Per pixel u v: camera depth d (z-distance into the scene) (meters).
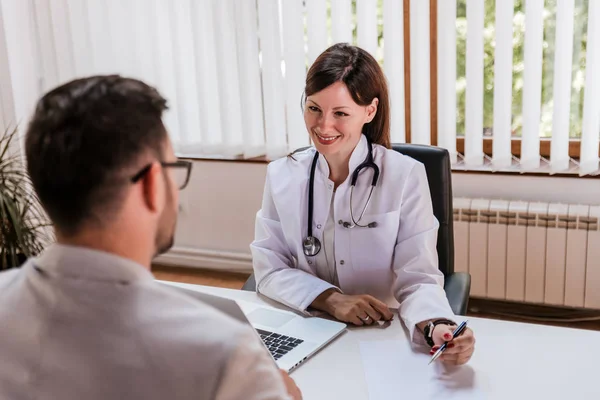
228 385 0.63
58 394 0.64
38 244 3.10
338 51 1.70
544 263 2.91
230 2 3.22
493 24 2.88
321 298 1.66
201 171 3.57
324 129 1.68
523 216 2.89
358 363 1.40
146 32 3.44
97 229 0.67
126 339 0.64
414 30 2.93
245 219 3.58
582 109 2.88
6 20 3.56
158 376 0.63
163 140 0.70
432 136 3.07
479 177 3.04
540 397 1.25
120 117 0.66
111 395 0.63
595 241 2.82
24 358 0.65
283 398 0.66
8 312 0.67
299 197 1.81
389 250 1.78
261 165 3.44
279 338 1.50
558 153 2.87
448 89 2.95
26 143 0.68
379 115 1.79
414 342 1.48
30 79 3.64
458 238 3.01
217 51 3.28
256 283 1.83
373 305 1.60
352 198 1.77
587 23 2.75
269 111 3.27
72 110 0.66
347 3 3.02
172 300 0.68
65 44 3.53
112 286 0.66
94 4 3.46
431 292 1.62
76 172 0.65
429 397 1.26
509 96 2.89
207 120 3.45
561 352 1.41
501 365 1.37
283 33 3.14
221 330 0.66
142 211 0.68
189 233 3.72
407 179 1.77
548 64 2.87
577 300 2.91
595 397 1.24
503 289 3.00
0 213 2.95
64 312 0.65
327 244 1.81
